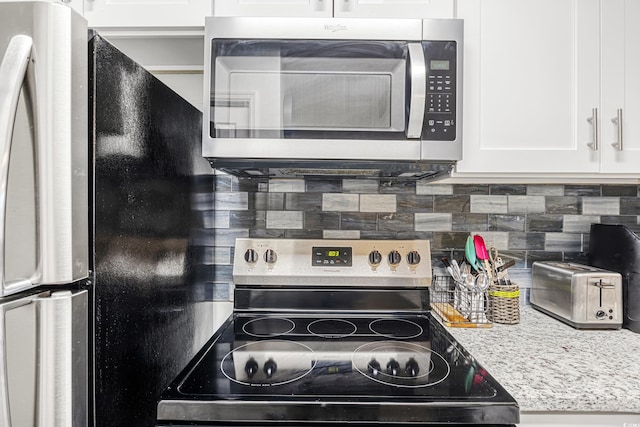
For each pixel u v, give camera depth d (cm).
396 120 98
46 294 61
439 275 137
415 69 93
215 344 99
